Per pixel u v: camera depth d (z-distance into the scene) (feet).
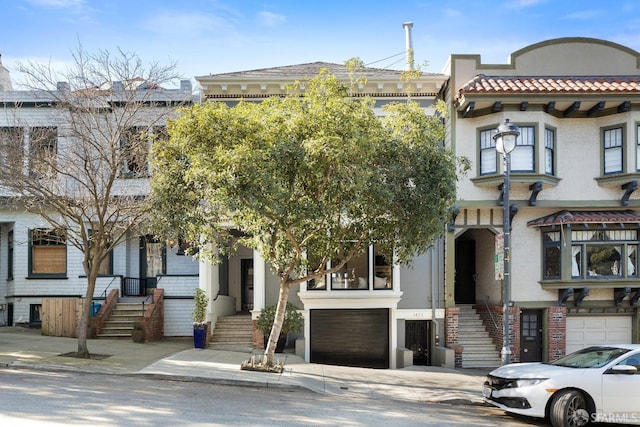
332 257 48.55
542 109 61.82
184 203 42.88
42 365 45.70
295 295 63.05
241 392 41.06
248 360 52.37
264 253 48.78
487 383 37.93
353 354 62.75
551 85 61.31
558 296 63.36
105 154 51.03
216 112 41.34
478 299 71.51
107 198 49.83
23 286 72.69
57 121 59.62
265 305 61.77
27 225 72.79
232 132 41.14
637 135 61.72
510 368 38.11
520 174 60.70
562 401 33.60
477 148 63.00
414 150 42.83
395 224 43.96
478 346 64.18
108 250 51.70
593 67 64.85
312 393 43.01
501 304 63.72
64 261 73.20
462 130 63.36
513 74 64.23
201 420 30.42
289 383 44.52
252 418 31.73
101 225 50.52
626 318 65.00
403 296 63.21
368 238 46.01
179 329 70.85
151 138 49.03
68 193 55.42
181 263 75.46
